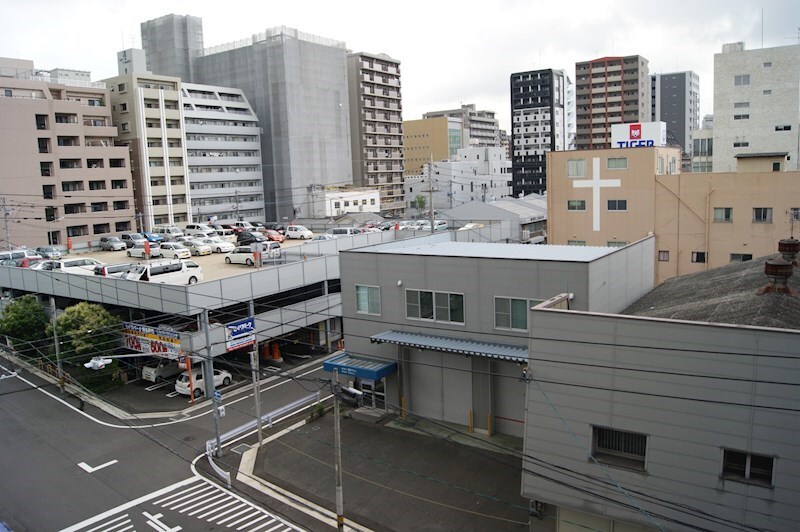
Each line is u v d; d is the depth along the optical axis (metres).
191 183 88.69
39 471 24.52
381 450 24.73
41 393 33.88
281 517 20.50
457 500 20.73
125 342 34.91
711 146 70.56
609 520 15.10
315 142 100.38
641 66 119.44
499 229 63.59
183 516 20.83
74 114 74.69
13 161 68.12
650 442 14.19
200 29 106.81
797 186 36.16
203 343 32.16
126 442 27.12
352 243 53.06
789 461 12.65
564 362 15.22
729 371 13.17
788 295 16.64
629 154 40.84
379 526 19.52
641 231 40.94
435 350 24.73
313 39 101.94
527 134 129.25
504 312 24.44
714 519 13.48
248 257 47.53
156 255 54.78
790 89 66.25
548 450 15.60
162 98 83.19
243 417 29.55
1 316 42.09
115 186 78.06
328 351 39.88
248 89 100.38
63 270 43.06
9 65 78.44
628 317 14.27
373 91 113.69
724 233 38.34
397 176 120.25
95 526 20.38
